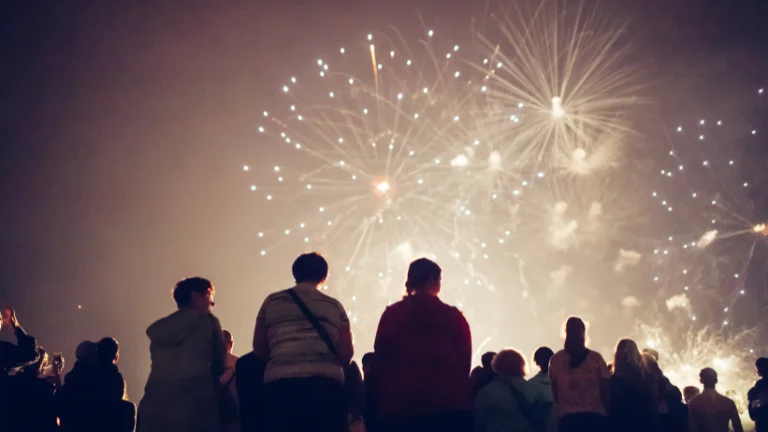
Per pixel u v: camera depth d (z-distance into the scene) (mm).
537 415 6199
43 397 6934
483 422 6039
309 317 4957
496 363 6258
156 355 5688
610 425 6195
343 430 4875
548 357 6875
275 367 4824
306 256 5281
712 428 8664
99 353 6758
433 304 5195
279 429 4695
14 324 7109
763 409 8633
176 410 5500
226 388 5980
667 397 7352
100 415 6492
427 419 4871
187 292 5879
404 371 4992
